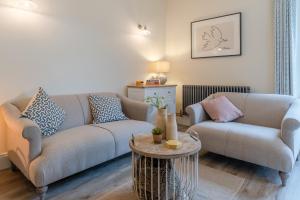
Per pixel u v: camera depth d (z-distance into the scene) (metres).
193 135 1.99
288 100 2.67
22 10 2.53
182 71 4.38
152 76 4.29
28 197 1.90
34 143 1.82
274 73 3.26
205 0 3.97
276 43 3.17
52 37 2.81
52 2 2.79
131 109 3.07
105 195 1.93
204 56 4.04
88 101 2.92
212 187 2.04
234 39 3.65
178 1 4.35
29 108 2.18
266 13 3.32
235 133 2.34
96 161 2.18
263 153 2.13
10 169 2.44
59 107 2.48
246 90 3.52
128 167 2.48
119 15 3.63
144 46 4.11
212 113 2.87
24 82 2.59
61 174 1.91
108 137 2.29
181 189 1.80
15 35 2.49
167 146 1.69
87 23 3.19
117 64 3.66
